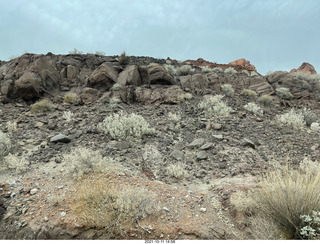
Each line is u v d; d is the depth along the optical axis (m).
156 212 4.37
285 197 3.98
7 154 6.78
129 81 14.58
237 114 12.16
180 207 4.68
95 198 4.43
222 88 16.53
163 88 14.64
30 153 7.08
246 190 5.10
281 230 3.75
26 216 4.20
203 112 11.84
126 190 4.77
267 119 12.23
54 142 7.85
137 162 6.77
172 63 22.45
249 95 16.06
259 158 7.38
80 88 14.73
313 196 3.80
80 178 5.36
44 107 11.72
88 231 3.88
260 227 3.77
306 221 3.50
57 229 3.90
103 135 8.59
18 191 4.99
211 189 5.57
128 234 3.82
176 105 13.03
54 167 6.19
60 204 4.47
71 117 10.72
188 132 9.46
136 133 8.41
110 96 13.43
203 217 4.43
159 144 8.16
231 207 4.63
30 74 13.15
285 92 16.36
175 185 5.77
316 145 8.57
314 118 12.10
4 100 12.46
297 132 10.43
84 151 6.12
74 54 17.91
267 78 19.36
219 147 8.02
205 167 6.70
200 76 16.52
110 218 3.98
